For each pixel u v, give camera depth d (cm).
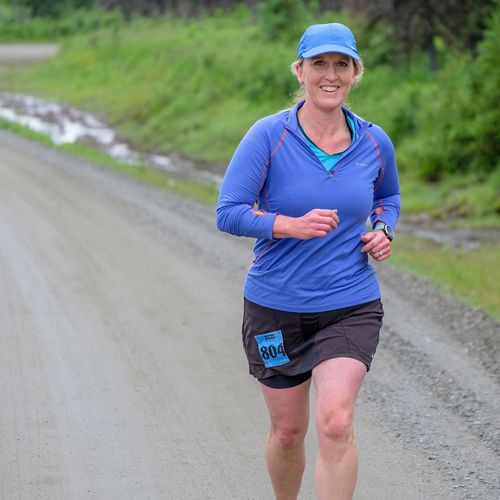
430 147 6266
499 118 5956
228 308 2536
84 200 4519
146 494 1364
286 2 10706
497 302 2564
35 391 1844
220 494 1364
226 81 9481
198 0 18288
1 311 2481
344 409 1012
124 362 2044
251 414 1711
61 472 1445
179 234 3653
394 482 1381
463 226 5056
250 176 1071
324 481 1012
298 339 1091
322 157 1071
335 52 1041
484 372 1902
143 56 12612
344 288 1077
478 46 6588
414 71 8212
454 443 1527
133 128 8975
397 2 8125
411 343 2131
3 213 4094
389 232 1142
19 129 8156
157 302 2595
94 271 2978
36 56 16988
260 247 1103
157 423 1664
